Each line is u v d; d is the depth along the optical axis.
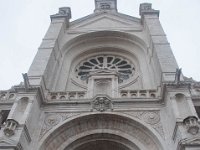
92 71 22.61
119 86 22.30
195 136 13.38
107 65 26.02
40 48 22.53
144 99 18.11
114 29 27.27
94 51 27.34
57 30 25.41
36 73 19.41
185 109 15.67
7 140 13.66
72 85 23.03
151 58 22.81
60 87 22.02
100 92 19.72
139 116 17.11
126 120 17.00
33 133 16.22
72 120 16.92
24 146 14.68
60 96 19.39
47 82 20.31
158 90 18.94
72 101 18.20
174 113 15.13
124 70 25.00
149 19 26.55
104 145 17.09
